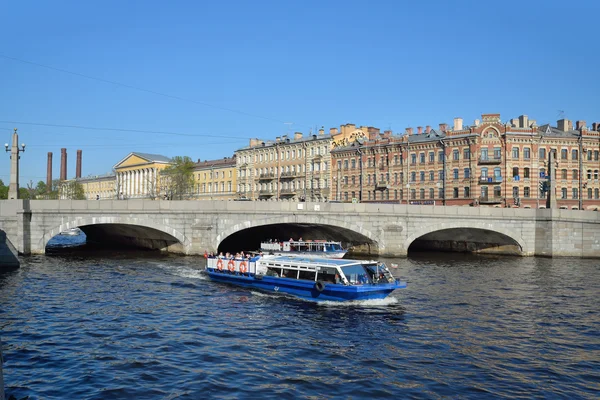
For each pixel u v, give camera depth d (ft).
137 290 113.39
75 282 121.08
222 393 56.80
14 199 161.48
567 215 192.65
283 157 348.38
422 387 59.52
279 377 61.93
